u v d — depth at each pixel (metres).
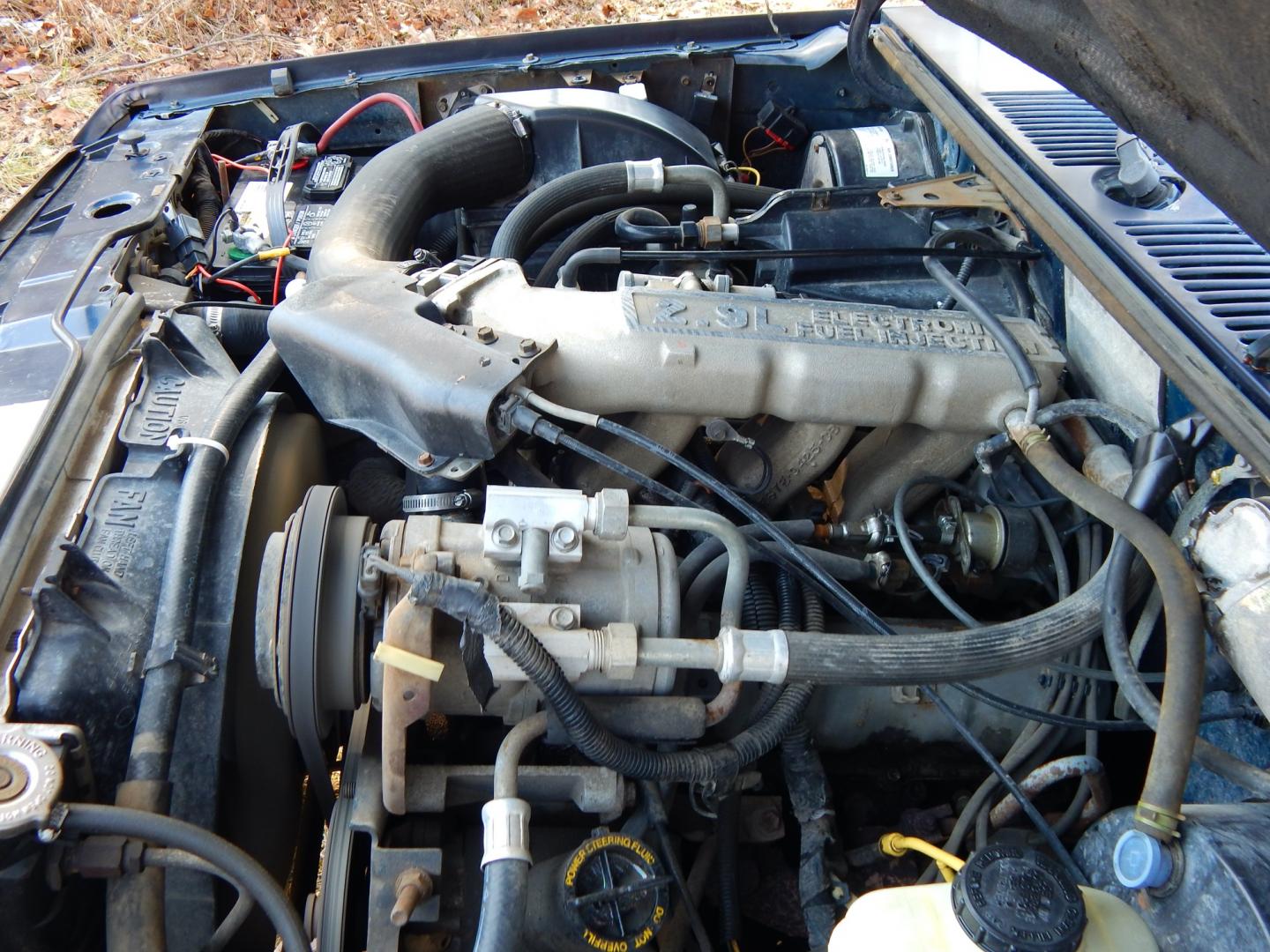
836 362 1.69
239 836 1.57
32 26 6.05
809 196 2.22
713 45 2.92
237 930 1.42
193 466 1.66
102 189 2.46
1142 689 1.33
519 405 1.55
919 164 2.52
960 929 1.18
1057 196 1.77
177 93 2.88
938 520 1.84
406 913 1.35
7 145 5.22
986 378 1.71
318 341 1.70
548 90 2.60
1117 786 1.82
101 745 1.45
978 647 1.42
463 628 1.38
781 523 1.79
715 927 1.68
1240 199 1.20
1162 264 1.58
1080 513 1.75
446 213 2.64
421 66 2.85
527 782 1.46
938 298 2.08
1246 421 1.30
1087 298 1.85
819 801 1.62
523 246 2.28
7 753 1.28
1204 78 1.09
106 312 1.99
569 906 1.31
